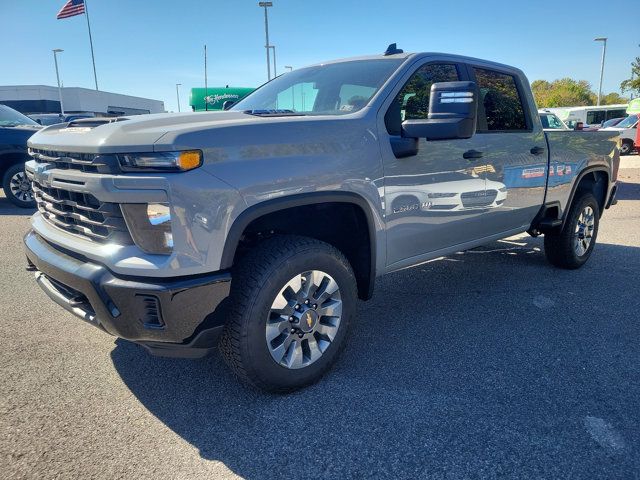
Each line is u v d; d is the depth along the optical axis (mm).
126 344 3420
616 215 8484
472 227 3838
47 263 2602
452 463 2242
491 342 3480
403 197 3170
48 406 2680
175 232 2229
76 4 29031
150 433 2461
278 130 2566
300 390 2848
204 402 2732
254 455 2303
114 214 2320
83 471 2186
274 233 2904
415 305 4219
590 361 3191
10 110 9039
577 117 31625
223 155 2348
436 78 3615
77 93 49875
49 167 2762
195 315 2336
